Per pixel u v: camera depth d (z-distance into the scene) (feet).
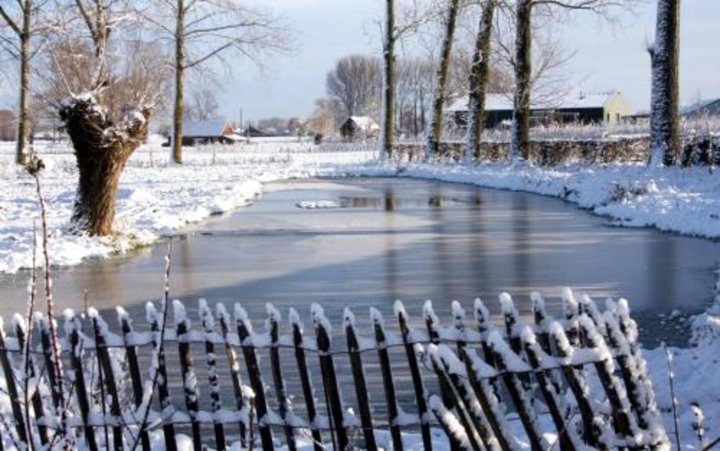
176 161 158.71
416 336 14.49
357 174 133.90
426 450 14.73
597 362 11.91
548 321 13.85
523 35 116.98
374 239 56.44
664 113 88.79
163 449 16.88
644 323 31.17
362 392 14.39
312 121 431.43
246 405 14.74
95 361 16.01
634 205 69.26
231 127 355.77
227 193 89.40
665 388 20.36
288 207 80.18
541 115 209.97
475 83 130.93
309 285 39.78
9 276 43.78
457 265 44.98
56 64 60.75
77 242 51.60
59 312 34.99
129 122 54.70
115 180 54.65
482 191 99.71
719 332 24.94
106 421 14.66
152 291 39.19
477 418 11.56
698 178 78.43
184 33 148.77
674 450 16.46
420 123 351.46
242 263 46.93
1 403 17.52
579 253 48.88
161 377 14.93
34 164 11.69
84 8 67.67
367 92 409.69
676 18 87.66
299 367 14.75
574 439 12.04
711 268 43.06
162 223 63.46
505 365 11.92
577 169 108.47
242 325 14.80
